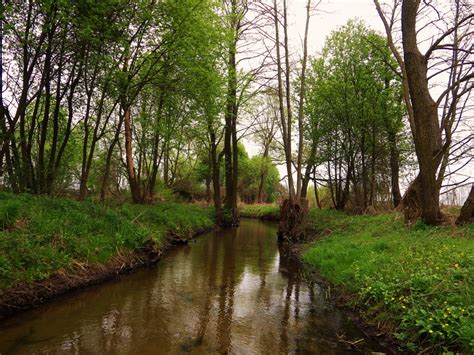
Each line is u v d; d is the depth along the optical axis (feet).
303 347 17.49
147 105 60.44
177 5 37.78
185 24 39.40
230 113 67.72
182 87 47.32
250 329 19.63
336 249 34.96
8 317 19.53
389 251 27.76
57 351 16.31
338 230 48.21
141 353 16.44
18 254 22.49
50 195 36.76
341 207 79.61
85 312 21.34
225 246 49.16
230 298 25.14
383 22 43.62
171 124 59.82
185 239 49.42
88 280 25.99
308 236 53.16
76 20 30.99
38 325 19.13
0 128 33.58
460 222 32.94
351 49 63.05
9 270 21.04
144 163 73.46
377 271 23.48
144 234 36.58
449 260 21.42
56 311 21.20
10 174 35.83
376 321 19.26
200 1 40.06
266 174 152.15
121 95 42.91
